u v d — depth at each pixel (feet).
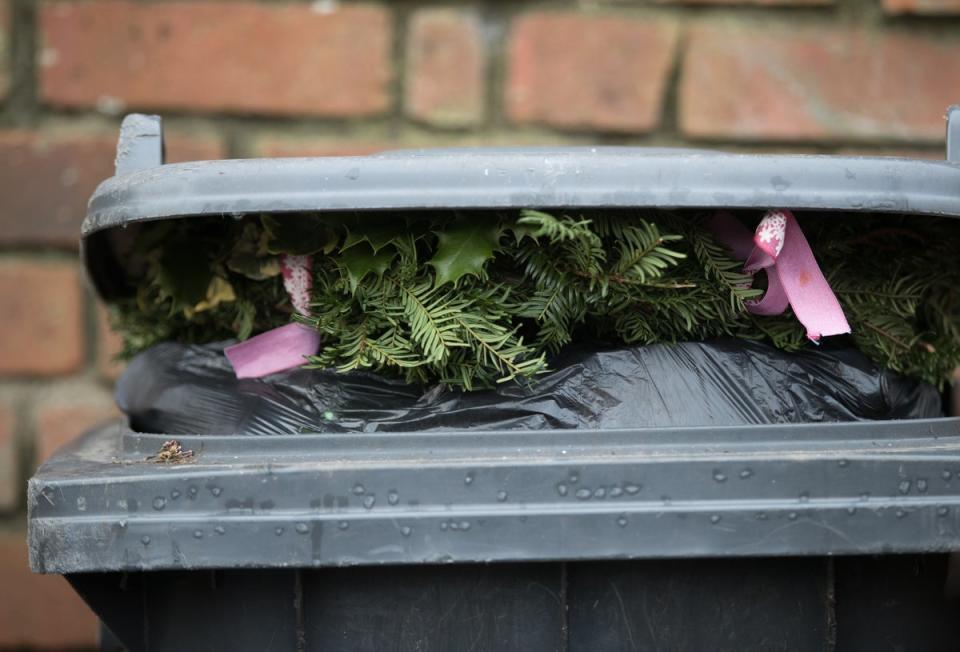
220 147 5.75
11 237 5.71
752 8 5.85
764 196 2.65
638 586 2.75
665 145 5.88
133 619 2.83
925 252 3.20
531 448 2.75
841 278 3.14
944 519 2.61
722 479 2.60
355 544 2.60
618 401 2.91
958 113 2.99
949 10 5.81
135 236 3.37
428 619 2.75
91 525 2.64
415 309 2.85
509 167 2.66
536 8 5.80
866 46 5.88
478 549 2.59
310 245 3.02
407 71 5.79
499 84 5.82
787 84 5.87
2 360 5.75
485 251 2.79
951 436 2.93
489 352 2.88
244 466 2.64
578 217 2.85
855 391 3.02
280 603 2.78
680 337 3.07
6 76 5.68
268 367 3.15
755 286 3.05
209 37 5.72
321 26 5.75
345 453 2.79
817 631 2.77
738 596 2.76
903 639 2.85
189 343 3.44
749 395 2.94
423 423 2.93
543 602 2.74
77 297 5.79
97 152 5.72
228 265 3.19
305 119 5.79
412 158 2.69
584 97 5.83
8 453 5.77
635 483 2.59
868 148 5.90
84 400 5.81
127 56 5.70
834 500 2.60
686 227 2.95
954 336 3.36
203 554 2.61
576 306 2.94
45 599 5.80
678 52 5.84
